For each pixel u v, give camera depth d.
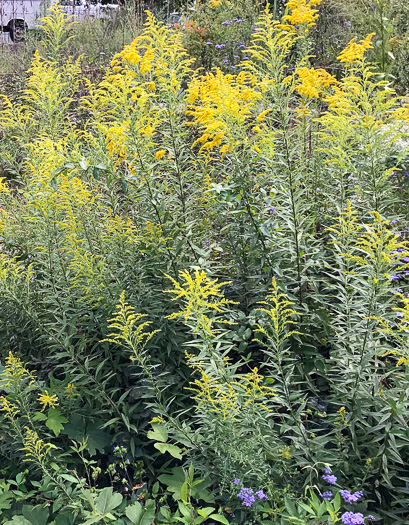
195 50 8.06
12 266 3.28
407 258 3.44
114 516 2.63
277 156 3.23
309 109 3.88
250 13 8.38
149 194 3.16
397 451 2.46
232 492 2.52
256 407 2.51
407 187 4.07
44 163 3.24
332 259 3.30
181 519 2.39
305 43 3.85
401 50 6.37
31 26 12.15
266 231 3.06
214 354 2.58
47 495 2.72
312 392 3.08
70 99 4.14
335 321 3.05
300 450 2.66
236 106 3.01
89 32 10.21
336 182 3.61
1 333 3.27
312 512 2.24
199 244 3.44
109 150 3.36
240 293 3.39
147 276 3.19
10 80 8.48
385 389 2.78
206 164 3.62
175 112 3.28
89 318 3.19
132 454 2.85
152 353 3.12
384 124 3.28
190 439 2.64
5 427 2.81
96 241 3.27
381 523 2.57
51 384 2.94
